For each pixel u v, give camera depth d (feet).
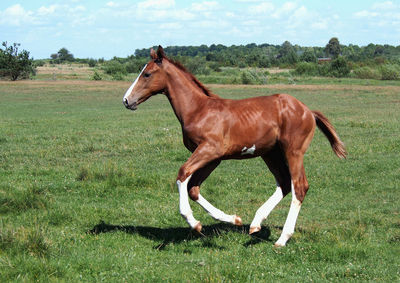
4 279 14.99
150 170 34.99
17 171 33.78
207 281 15.03
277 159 21.34
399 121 63.05
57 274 15.69
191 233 21.56
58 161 37.99
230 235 21.17
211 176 32.48
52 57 515.50
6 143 46.39
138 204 26.08
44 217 22.94
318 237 20.18
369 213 25.04
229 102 20.16
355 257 17.80
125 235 20.93
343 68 210.79
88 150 42.80
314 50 542.57
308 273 16.37
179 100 20.24
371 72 202.18
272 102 20.18
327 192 29.53
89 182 30.40
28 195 25.70
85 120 68.85
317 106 90.63
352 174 33.55
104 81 163.32
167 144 44.37
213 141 19.33
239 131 19.56
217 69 260.83
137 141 46.62
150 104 103.19
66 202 26.43
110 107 93.04
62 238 19.76
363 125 58.44
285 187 21.22
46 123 64.85
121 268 16.67
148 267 16.85
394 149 42.24
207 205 19.77
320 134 53.01
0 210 24.04
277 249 18.78
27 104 97.55
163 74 20.31
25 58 169.99
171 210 24.93
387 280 15.75
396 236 20.93
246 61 355.15
